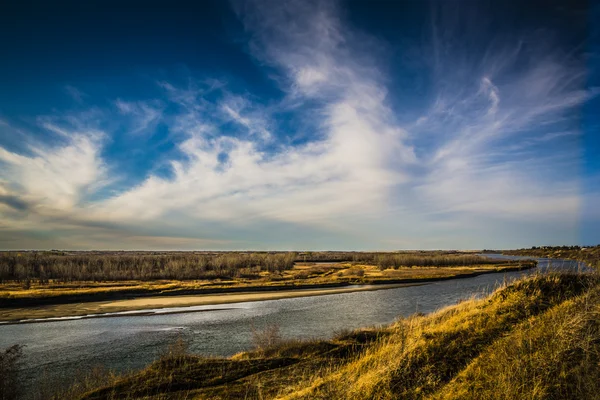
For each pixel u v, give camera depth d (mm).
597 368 6898
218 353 24188
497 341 9227
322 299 52688
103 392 12125
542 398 6508
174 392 11773
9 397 14641
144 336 31047
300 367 13617
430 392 7844
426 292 56031
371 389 8492
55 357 25109
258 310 43938
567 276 12531
